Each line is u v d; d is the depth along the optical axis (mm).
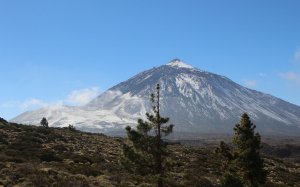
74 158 45750
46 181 30297
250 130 32188
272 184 45281
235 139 32500
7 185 28938
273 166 68312
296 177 58250
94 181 33469
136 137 28594
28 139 53938
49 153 44781
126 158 28938
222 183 30625
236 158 32094
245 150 31516
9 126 62406
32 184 29328
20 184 29328
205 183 39531
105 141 68375
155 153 28594
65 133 69375
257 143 31984
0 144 48500
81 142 62531
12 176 30766
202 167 53219
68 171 36531
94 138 70500
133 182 36062
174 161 29547
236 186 30234
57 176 32812
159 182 28734
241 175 31516
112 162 48031
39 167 36312
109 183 33750
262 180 31953
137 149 28641
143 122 29031
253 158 31672
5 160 38156
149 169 28766
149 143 28562
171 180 37094
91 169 38156
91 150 56500
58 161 43375
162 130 28938
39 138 57281
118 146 64125
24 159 40000
